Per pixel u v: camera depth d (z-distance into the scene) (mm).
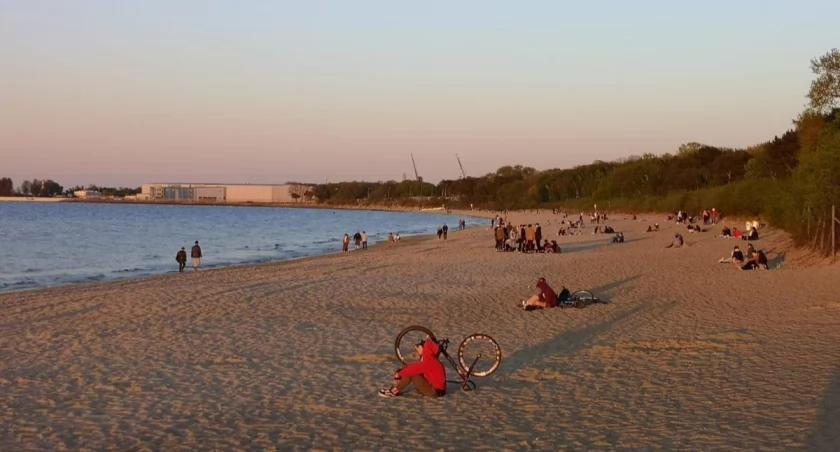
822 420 8680
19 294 25172
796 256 33375
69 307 20781
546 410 9836
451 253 44188
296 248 60469
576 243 50625
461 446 8375
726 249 39344
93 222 113812
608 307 19547
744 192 72125
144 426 9391
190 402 10555
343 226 111750
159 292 24219
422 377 10703
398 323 17734
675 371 11836
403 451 8250
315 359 13477
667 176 125562
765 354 12703
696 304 19516
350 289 24906
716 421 8953
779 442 7973
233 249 58938
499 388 11141
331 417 9711
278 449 8398
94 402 10594
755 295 20562
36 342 15352
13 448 8523
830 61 36750
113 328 17125
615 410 9719
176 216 152875
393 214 191875
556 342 14852
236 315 19109
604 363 12727
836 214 30984
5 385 11633
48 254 51781
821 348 12953
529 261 35688
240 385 11562
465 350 14000
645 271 28797
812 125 42969
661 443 8203
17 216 139500
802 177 37531
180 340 15523
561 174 173000
